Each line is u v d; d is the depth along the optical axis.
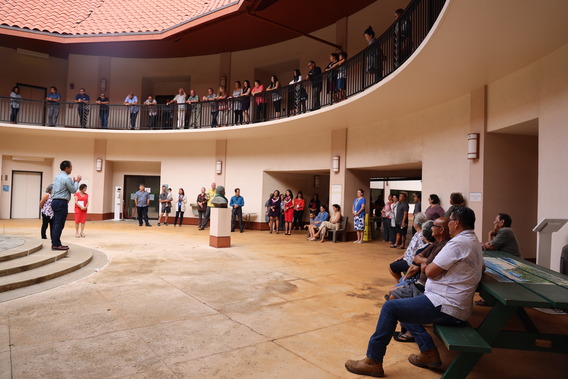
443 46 5.98
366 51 9.59
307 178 16.50
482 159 7.70
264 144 15.01
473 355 2.57
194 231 13.48
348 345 3.49
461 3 4.72
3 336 3.43
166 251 8.54
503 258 4.16
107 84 16.81
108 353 3.15
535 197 7.91
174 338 3.53
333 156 12.70
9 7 14.54
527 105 6.59
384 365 3.16
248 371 2.92
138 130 14.99
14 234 10.41
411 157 10.14
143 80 17.12
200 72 16.62
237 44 15.23
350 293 5.35
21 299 4.57
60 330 3.62
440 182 9.08
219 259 7.73
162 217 15.94
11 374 2.72
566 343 2.70
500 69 6.86
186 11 14.70
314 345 3.47
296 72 12.44
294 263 7.56
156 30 14.16
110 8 15.78
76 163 16.39
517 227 7.78
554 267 5.59
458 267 2.85
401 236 10.56
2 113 15.69
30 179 16.47
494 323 2.72
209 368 2.95
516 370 3.09
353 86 11.86
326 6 11.95
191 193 16.27
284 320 4.14
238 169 15.53
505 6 4.77
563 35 5.45
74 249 7.49
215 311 4.36
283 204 13.80
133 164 17.58
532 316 4.55
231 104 15.18
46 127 14.74
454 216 3.03
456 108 8.68
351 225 12.38
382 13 11.41
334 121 11.54
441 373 3.02
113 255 7.78
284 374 2.89
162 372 2.86
